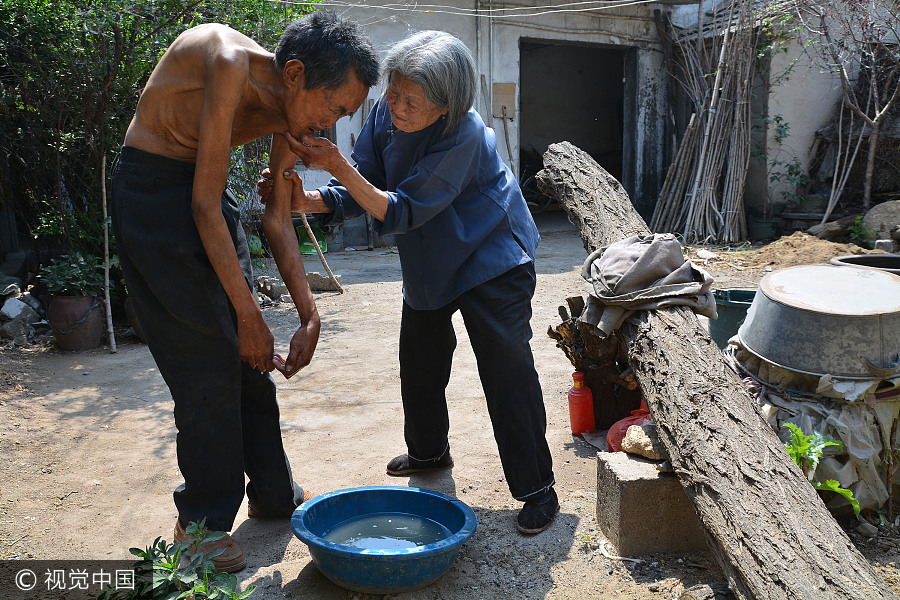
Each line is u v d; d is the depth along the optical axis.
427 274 2.78
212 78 2.14
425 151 2.64
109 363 5.50
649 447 2.76
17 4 5.98
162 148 2.32
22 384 4.83
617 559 2.63
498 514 2.99
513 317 2.76
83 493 3.25
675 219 12.98
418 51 2.41
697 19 13.73
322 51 2.18
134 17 6.30
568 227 14.48
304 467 3.52
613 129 19.00
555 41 13.17
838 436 2.83
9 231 8.91
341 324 6.63
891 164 11.91
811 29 11.38
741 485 2.29
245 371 2.71
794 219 12.31
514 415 2.78
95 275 6.05
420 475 3.41
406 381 3.16
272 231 2.60
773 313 2.97
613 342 3.39
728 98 12.34
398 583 2.35
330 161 2.39
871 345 2.79
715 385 2.64
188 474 2.50
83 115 6.32
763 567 2.04
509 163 12.84
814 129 12.60
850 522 2.87
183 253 2.31
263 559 2.68
